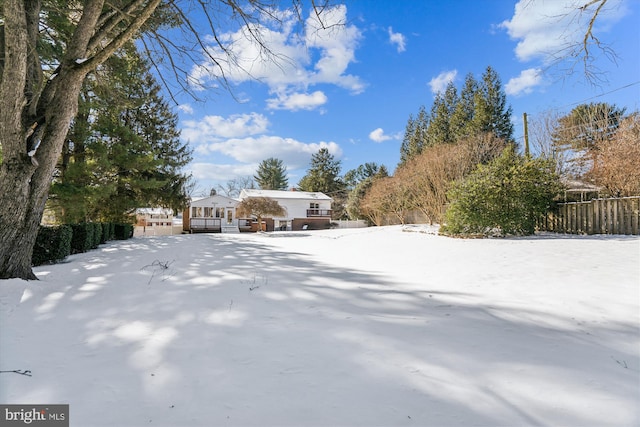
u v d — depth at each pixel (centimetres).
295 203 3541
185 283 443
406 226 1903
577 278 442
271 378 185
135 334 256
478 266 568
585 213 1087
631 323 275
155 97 1848
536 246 793
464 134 2670
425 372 191
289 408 156
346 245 1081
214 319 293
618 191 1222
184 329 267
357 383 179
